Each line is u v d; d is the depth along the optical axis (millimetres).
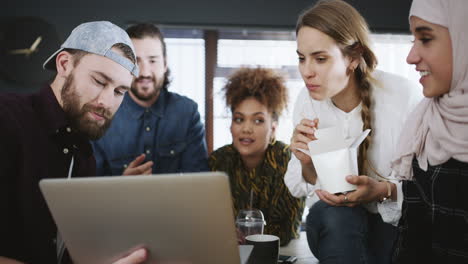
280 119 2293
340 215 1634
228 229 983
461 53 1182
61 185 992
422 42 1247
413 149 1396
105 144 2574
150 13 4410
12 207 1244
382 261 1733
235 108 2160
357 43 1666
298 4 4598
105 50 1349
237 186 2195
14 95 1356
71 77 1366
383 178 1782
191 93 4645
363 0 4742
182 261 1043
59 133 1372
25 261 1259
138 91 2559
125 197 977
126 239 1031
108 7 4352
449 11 1170
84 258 1087
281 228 2111
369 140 1781
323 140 1512
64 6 4301
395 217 1648
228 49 4664
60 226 1049
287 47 4715
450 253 1280
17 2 4242
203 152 2768
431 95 1271
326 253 1607
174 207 969
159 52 2574
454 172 1275
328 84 1655
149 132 2643
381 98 1806
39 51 4258
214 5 4500
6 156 1223
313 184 1818
